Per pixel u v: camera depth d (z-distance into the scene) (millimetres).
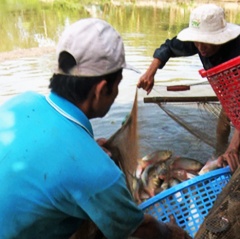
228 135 3652
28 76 7430
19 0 22844
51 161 1337
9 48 10453
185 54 3477
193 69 7543
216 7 2830
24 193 1356
